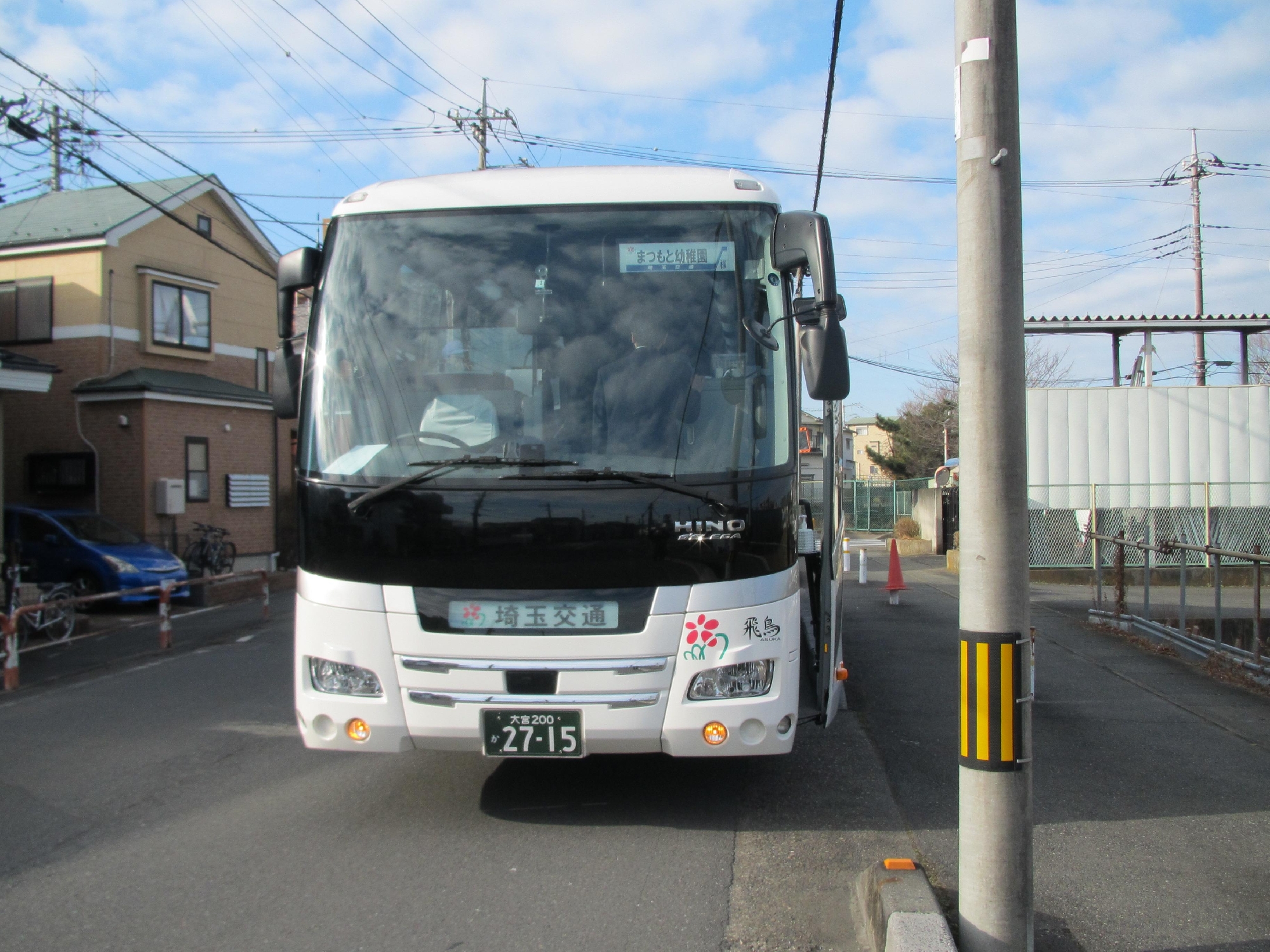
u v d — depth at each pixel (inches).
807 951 144.6
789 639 177.8
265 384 936.9
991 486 131.7
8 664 364.2
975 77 132.7
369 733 175.6
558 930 150.6
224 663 410.6
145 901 163.2
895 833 193.0
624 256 187.5
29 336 779.4
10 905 162.1
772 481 177.6
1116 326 773.3
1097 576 492.1
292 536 932.6
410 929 151.3
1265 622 476.4
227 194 881.5
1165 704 304.8
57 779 237.9
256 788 225.8
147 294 802.8
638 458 174.6
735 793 217.0
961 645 134.5
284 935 149.6
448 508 173.3
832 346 174.4
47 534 627.2
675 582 171.3
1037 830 197.0
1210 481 743.7
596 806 208.5
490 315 185.0
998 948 130.2
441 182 196.9
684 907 158.6
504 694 171.2
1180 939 148.9
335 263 194.1
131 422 755.4
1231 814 205.2
